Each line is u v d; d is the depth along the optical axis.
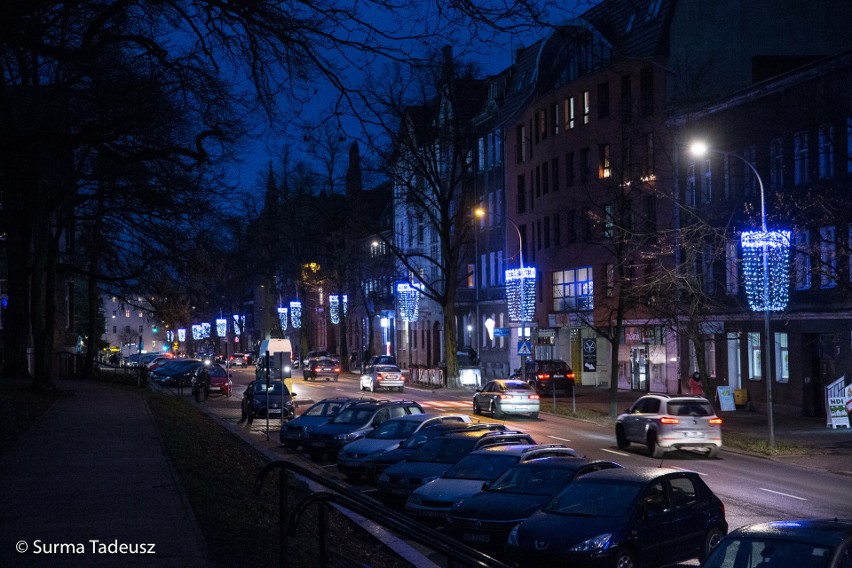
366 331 99.81
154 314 40.06
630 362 54.12
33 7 12.41
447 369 60.06
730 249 41.06
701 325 37.88
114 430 23.83
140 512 12.78
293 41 11.34
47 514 12.62
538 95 60.62
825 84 35.34
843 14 48.84
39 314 36.75
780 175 37.97
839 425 33.69
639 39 49.66
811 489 21.41
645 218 38.88
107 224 37.88
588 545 12.83
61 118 21.06
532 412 39.94
